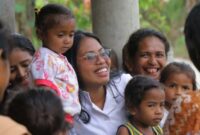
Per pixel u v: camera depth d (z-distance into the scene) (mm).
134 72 5520
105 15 6371
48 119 3078
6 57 3051
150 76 5316
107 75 4547
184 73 5617
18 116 3100
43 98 3129
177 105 3639
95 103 4617
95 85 4547
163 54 5453
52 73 4391
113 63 5609
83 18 12672
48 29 4621
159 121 4750
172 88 5629
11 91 3934
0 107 3545
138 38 5441
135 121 4730
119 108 4688
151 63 5387
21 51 4344
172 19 15297
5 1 5676
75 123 4527
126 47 5570
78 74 4590
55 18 4594
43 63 4418
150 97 4668
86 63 4516
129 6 6395
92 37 4605
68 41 4582
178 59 18234
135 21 6469
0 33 3084
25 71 4363
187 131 3570
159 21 13828
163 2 14586
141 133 4684
